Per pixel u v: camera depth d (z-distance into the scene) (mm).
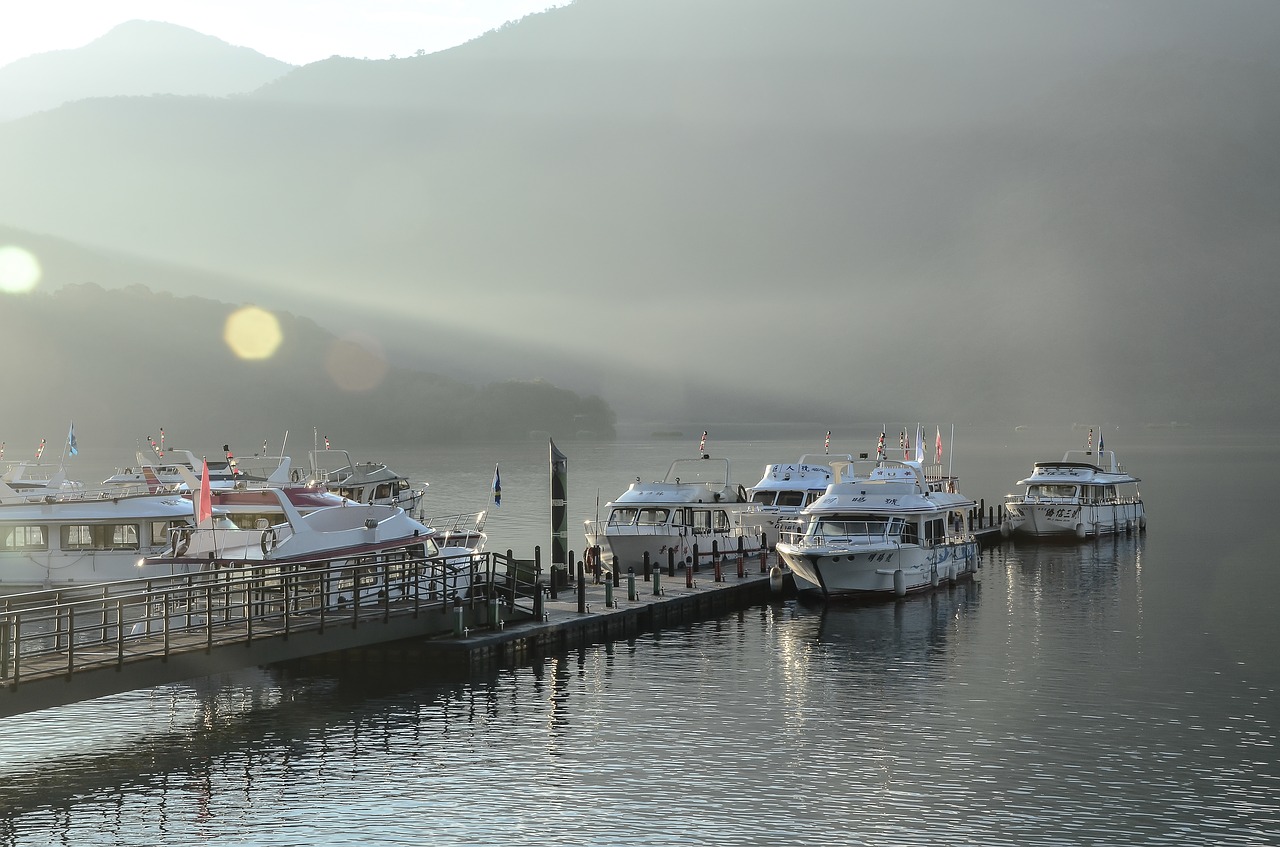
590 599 47688
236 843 24797
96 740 31438
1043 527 78375
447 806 26781
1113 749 30688
